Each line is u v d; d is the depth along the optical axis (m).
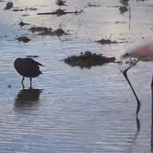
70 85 17.50
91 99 15.74
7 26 32.50
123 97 15.93
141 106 14.98
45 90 16.95
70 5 45.44
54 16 38.31
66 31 30.33
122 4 44.50
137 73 19.22
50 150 11.64
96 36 28.30
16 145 12.01
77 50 23.89
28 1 48.41
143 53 14.55
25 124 13.48
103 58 21.38
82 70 19.77
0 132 12.88
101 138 12.43
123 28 31.45
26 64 17.53
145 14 38.81
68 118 13.97
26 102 15.57
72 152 11.52
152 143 12.11
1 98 16.06
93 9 42.50
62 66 20.41
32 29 30.84
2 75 18.89
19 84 17.73
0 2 47.94
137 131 12.95
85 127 13.23
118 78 18.41
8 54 22.80
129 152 11.55
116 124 13.46
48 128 13.16
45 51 23.59
